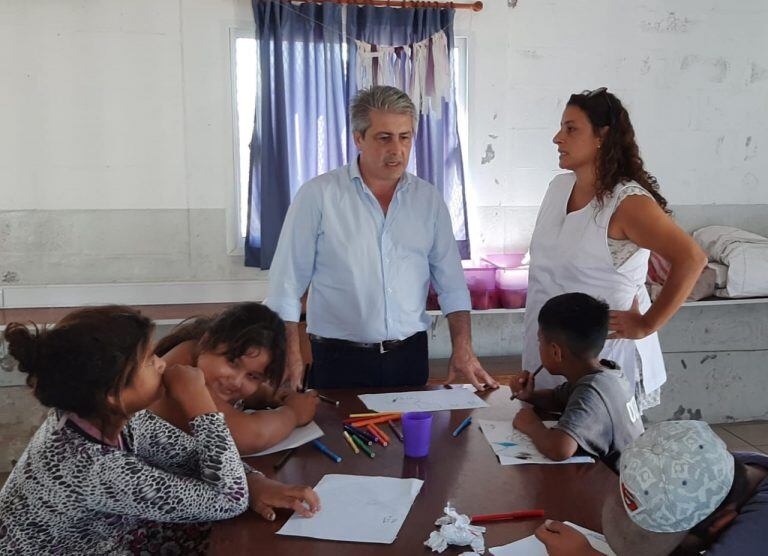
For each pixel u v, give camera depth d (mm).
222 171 3471
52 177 3330
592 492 1359
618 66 3693
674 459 883
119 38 3295
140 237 3445
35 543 1172
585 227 2002
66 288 3387
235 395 1571
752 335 3855
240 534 1221
